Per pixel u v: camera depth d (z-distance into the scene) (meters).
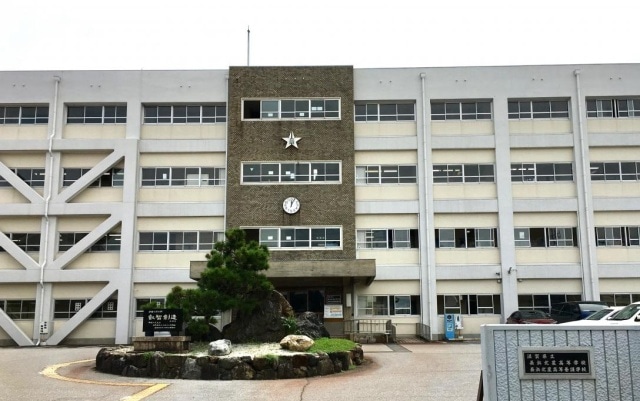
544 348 7.02
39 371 19.06
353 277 33.16
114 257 35.97
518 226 36.56
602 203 36.28
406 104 37.75
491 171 37.09
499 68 37.38
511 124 37.25
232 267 20.83
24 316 35.50
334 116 36.84
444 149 37.19
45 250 35.69
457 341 33.38
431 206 36.38
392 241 36.56
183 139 37.19
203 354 17.91
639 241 36.28
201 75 37.34
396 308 36.00
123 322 34.81
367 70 37.44
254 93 36.81
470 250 36.34
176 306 20.08
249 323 20.88
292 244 35.34
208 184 36.94
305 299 35.12
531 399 6.95
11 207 35.88
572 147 36.97
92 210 35.97
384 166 37.25
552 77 37.22
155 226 36.53
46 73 37.06
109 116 37.38
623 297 35.88
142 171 37.06
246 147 36.28
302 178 36.09
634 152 37.00
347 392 14.09
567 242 36.38
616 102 37.47
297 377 17.17
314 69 37.12
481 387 7.69
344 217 35.59
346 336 33.28
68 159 36.97
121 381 16.58
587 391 6.94
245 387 15.27
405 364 20.20
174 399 13.31
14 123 37.09
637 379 6.92
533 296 35.94
